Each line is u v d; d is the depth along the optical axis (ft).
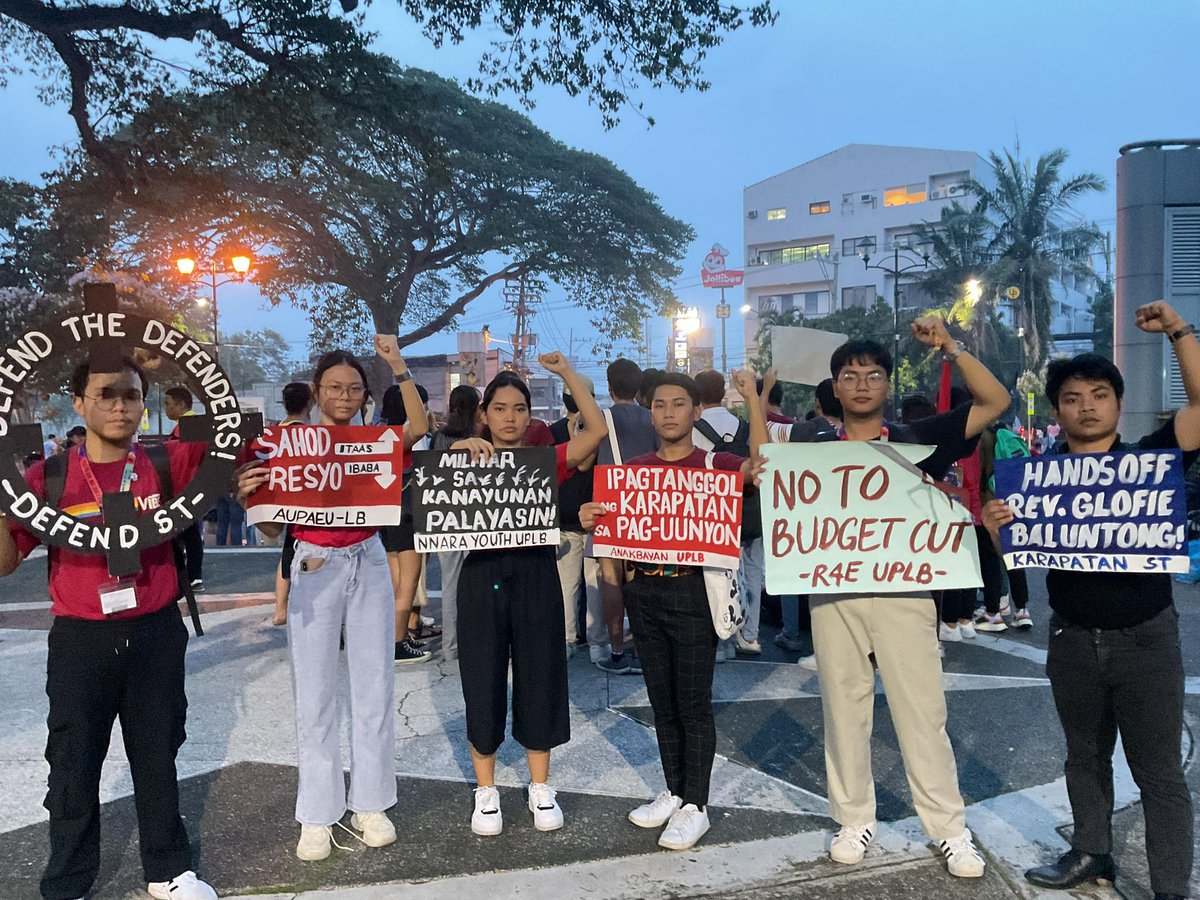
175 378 56.18
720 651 19.47
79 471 8.98
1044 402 137.18
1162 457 8.82
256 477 9.70
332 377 10.79
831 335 19.80
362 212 99.66
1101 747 9.56
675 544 10.67
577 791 12.34
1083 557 9.19
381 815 10.81
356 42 59.06
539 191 124.47
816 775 12.88
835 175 245.04
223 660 19.34
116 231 76.43
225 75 57.72
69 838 8.96
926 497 10.00
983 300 135.03
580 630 21.74
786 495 10.22
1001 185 138.92
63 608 8.86
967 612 21.21
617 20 52.60
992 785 12.41
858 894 9.46
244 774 12.98
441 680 17.79
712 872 9.95
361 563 10.75
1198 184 48.85
